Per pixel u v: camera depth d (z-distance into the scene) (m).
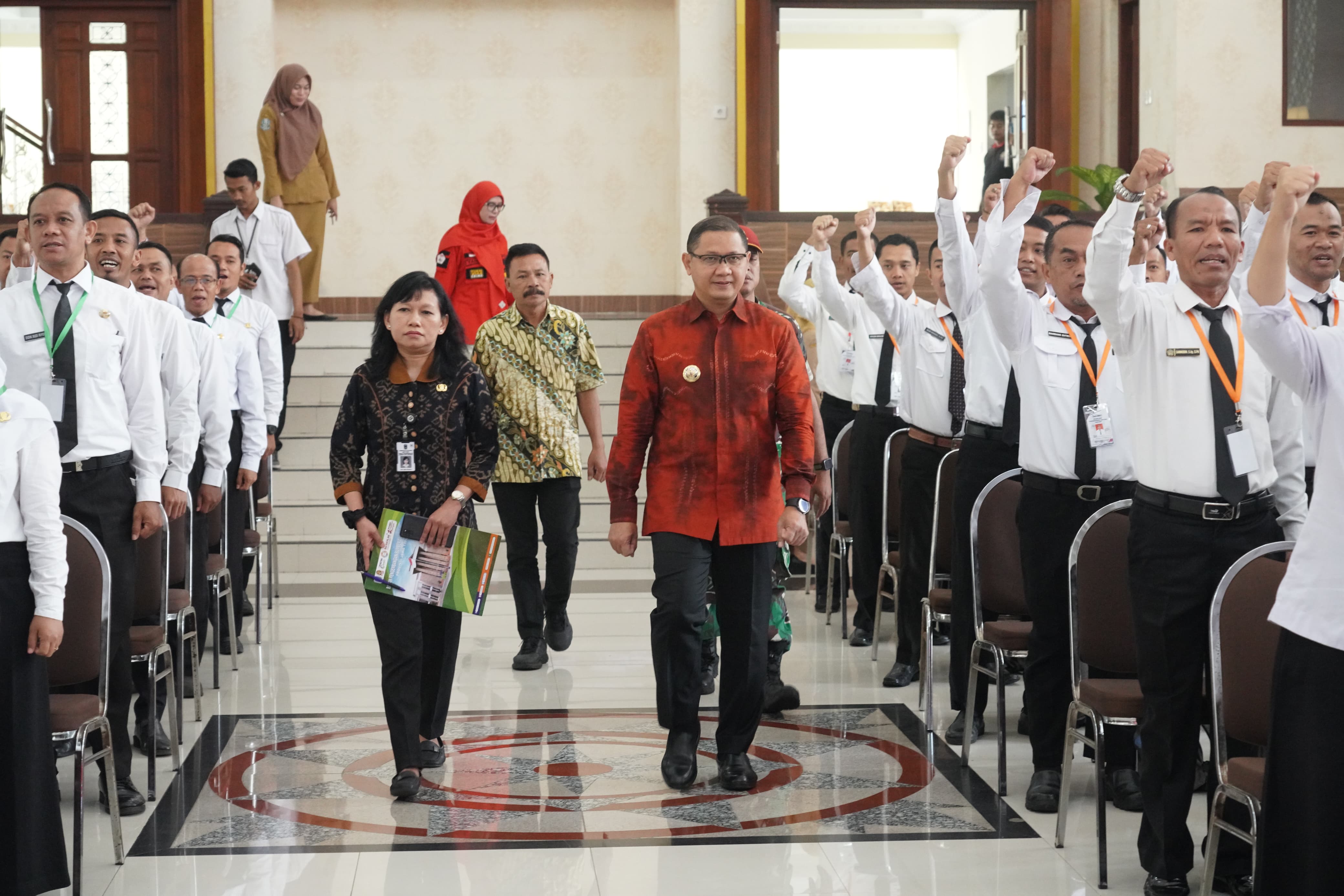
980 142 12.55
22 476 3.28
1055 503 4.14
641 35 12.27
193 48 11.47
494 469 4.36
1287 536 3.60
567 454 5.92
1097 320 4.20
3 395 3.29
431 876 3.65
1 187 11.77
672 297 12.37
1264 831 2.81
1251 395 3.42
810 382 4.81
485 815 4.14
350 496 4.25
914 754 4.76
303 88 10.18
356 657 6.32
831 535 7.32
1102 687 3.68
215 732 5.08
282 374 7.32
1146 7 10.81
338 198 11.83
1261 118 10.25
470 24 12.16
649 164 12.34
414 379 4.30
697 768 4.53
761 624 4.27
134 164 11.73
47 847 3.29
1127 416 4.11
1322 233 3.94
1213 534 3.37
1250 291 2.75
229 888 3.56
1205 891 3.12
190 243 10.67
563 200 12.30
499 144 12.23
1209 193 3.44
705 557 4.24
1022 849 3.83
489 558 4.23
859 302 6.71
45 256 3.97
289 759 4.73
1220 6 10.20
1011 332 4.20
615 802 4.25
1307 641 2.71
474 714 5.30
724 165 11.74
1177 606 3.39
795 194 12.90
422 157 12.17
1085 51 12.09
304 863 3.74
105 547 4.01
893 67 12.77
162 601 4.51
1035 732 4.23
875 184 12.91
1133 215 3.43
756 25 11.79
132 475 4.12
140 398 4.12
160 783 4.46
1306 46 10.27
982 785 4.41
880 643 6.57
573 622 7.06
